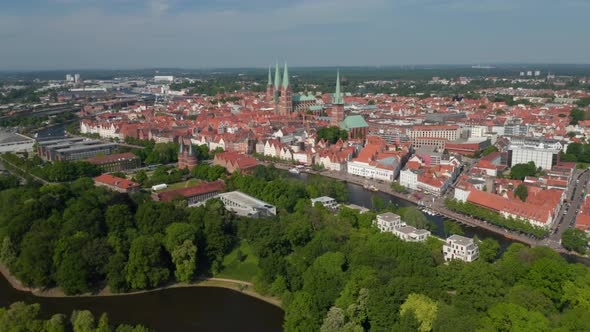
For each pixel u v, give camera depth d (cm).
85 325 18125
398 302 18788
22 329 17612
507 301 18288
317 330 19012
